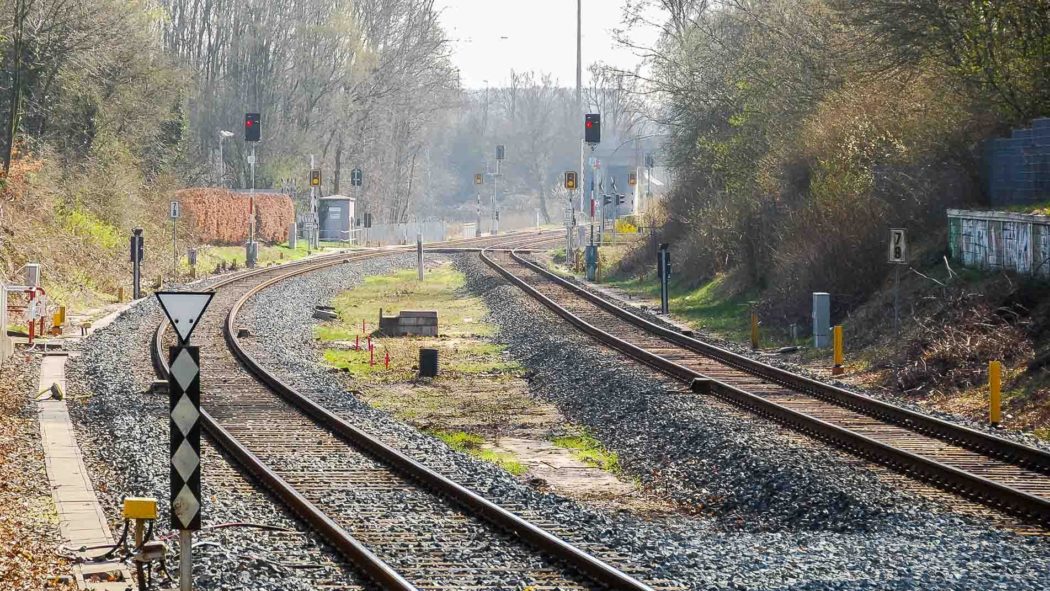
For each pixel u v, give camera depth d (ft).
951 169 309.42
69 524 135.44
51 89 525.75
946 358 232.94
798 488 155.22
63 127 532.32
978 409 207.62
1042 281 244.01
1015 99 297.53
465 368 292.81
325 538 127.44
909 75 327.88
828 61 377.30
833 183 324.39
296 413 211.61
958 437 177.78
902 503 144.46
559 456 195.83
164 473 163.12
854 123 335.47
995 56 295.28
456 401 246.88
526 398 251.19
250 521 134.51
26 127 521.24
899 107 328.49
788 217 357.82
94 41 510.58
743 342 319.88
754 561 118.52
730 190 426.51
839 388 217.77
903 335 259.60
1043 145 280.51
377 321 402.52
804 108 384.68
